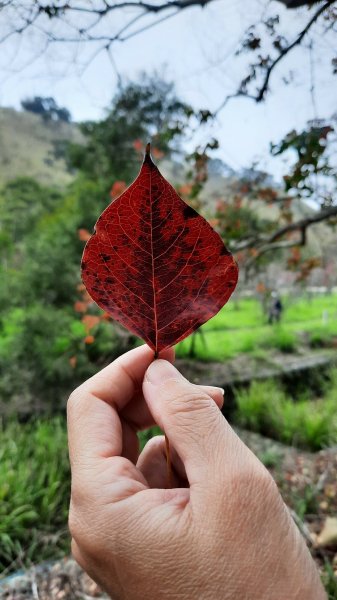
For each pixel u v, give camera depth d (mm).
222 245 130
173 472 224
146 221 125
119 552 148
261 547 134
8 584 570
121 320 142
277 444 982
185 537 139
